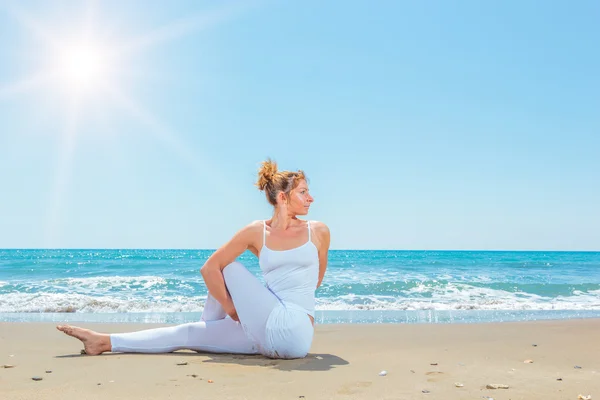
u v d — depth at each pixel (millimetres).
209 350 3662
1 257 44562
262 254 3590
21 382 2635
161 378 2740
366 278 18344
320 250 3748
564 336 5078
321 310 9234
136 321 7148
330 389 2527
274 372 2949
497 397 2387
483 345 4422
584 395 2428
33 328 5637
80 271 22266
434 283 15406
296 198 3604
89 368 3023
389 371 3053
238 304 3510
